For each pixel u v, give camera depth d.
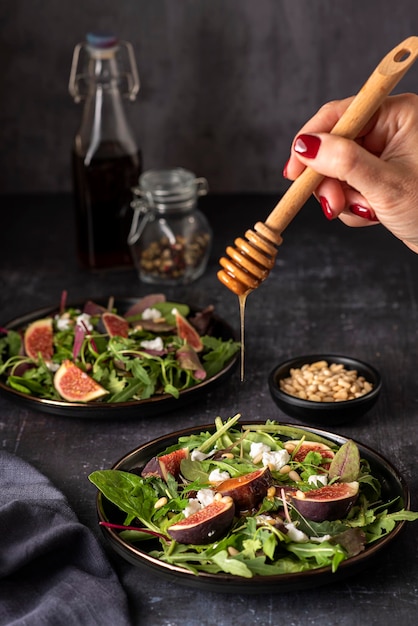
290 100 3.34
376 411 2.05
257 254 1.47
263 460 1.65
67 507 1.63
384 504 1.59
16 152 3.41
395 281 2.74
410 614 1.44
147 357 2.02
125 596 1.45
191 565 1.42
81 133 2.69
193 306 2.38
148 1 3.22
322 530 1.48
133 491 1.59
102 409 1.92
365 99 1.49
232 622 1.43
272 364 2.25
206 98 3.34
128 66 3.28
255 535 1.45
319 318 2.51
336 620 1.43
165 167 3.42
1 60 3.28
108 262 2.81
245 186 3.46
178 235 2.68
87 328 2.12
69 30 3.25
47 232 3.13
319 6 3.23
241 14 3.23
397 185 1.53
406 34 3.26
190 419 2.02
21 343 2.17
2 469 1.76
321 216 3.25
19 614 1.43
